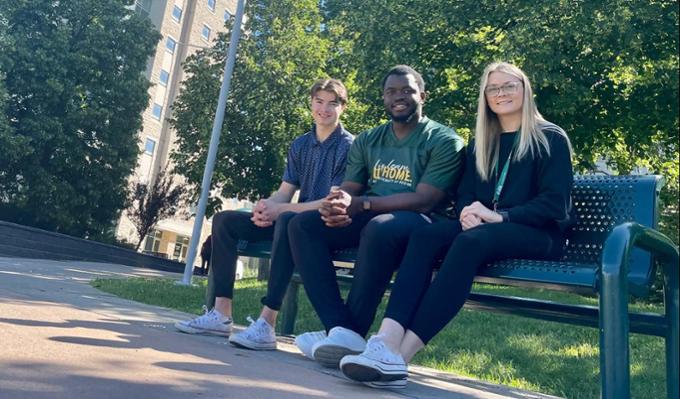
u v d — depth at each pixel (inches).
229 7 1529.3
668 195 577.0
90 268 532.7
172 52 1363.2
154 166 1339.8
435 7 477.1
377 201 97.7
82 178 844.0
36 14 799.1
